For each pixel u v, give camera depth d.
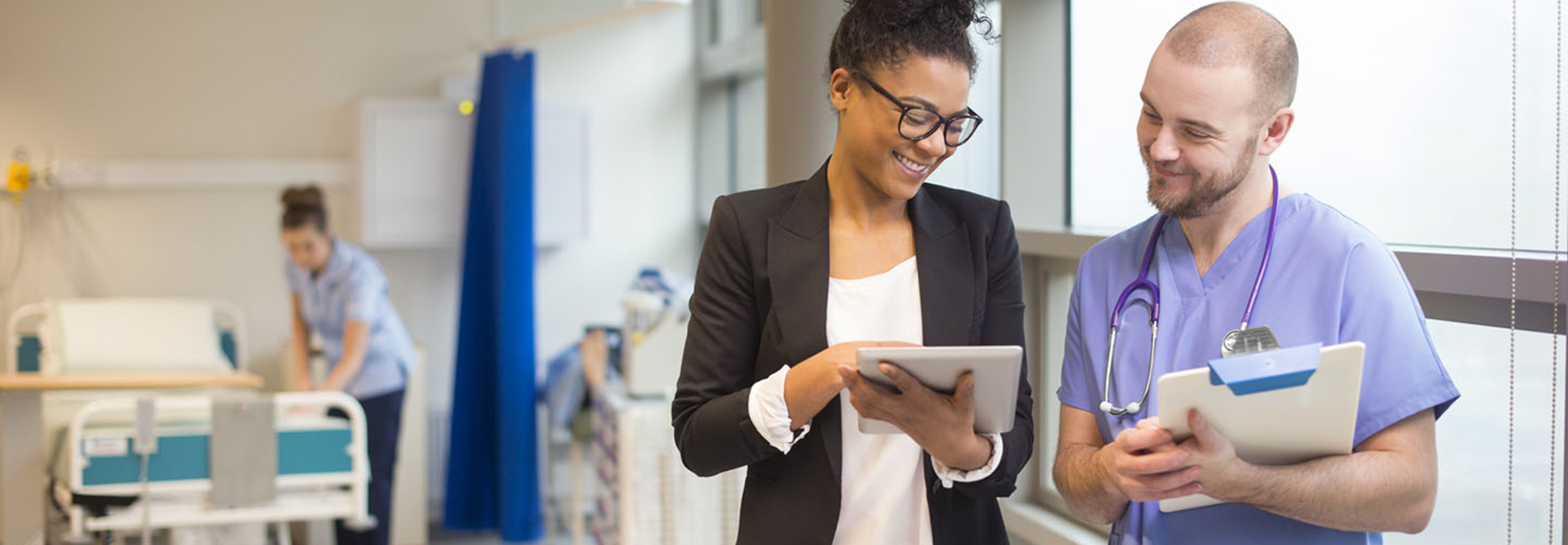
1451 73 1.89
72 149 5.26
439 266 5.67
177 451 3.38
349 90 5.52
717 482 3.83
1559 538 1.62
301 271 4.23
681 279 4.49
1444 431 1.92
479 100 5.20
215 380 3.86
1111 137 2.77
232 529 3.84
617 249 5.88
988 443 1.36
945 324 1.43
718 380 1.47
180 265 5.38
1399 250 1.89
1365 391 1.31
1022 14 2.92
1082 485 1.43
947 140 1.32
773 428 1.34
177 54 5.35
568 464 5.63
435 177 5.38
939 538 1.44
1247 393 1.18
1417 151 1.98
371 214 5.32
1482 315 1.78
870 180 1.39
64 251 5.26
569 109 5.49
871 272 1.46
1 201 5.19
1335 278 1.34
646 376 3.97
